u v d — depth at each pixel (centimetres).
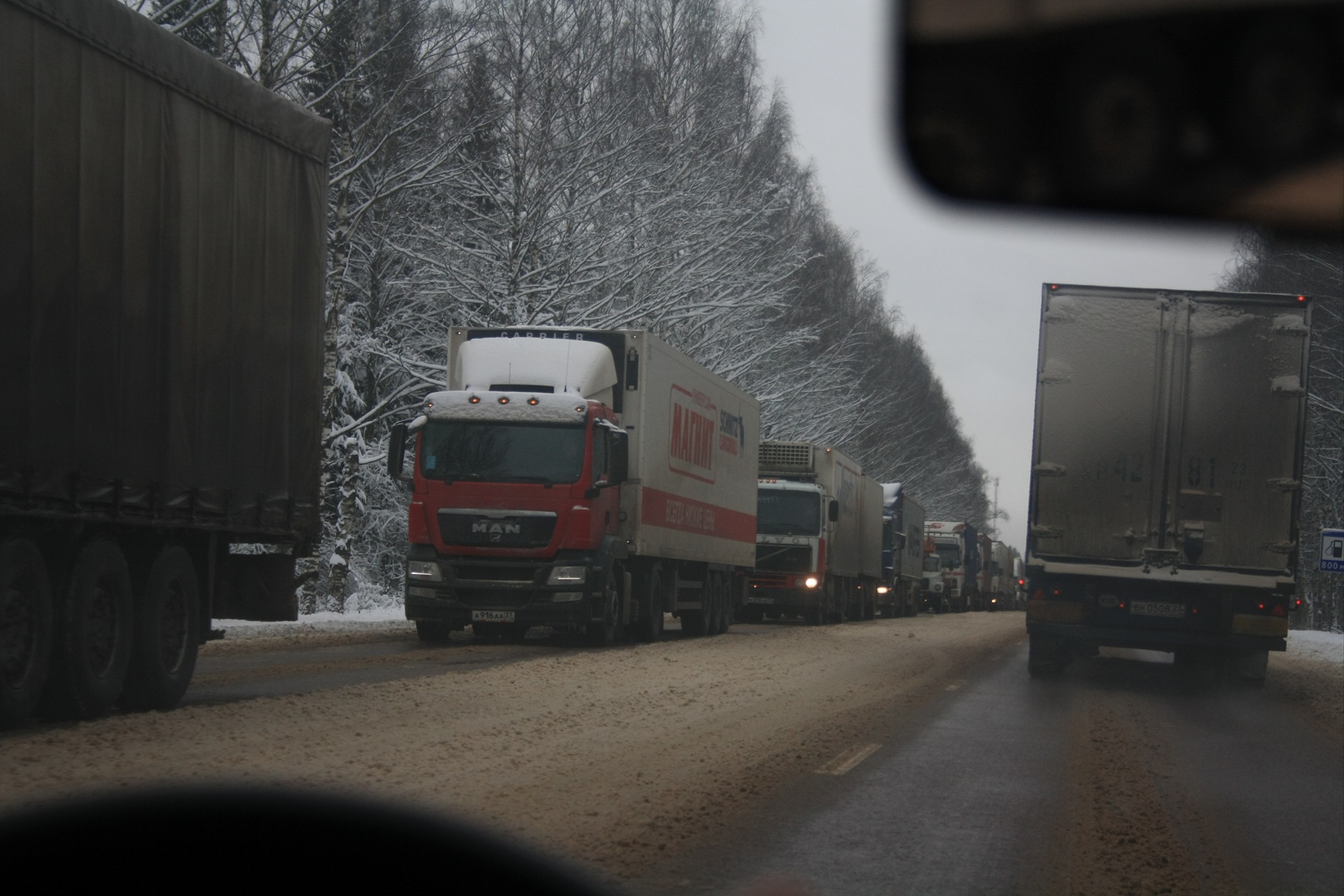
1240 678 1658
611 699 1228
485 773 786
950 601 6325
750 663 1775
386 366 2983
